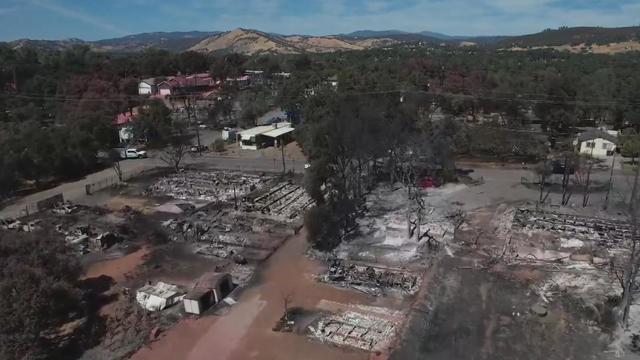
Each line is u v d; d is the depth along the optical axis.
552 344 33.38
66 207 62.97
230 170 79.00
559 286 40.28
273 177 73.62
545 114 85.31
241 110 117.75
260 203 61.91
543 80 93.75
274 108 127.12
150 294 41.12
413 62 132.38
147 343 35.59
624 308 34.94
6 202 67.62
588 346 33.00
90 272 46.59
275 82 151.25
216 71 162.62
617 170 69.56
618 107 88.62
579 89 90.44
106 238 51.88
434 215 55.94
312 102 88.38
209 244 51.44
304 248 49.75
